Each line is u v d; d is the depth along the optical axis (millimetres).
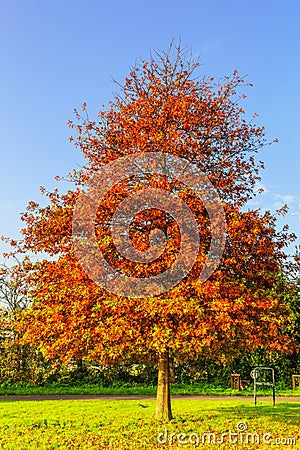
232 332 12297
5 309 30375
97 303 12227
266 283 14039
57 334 13219
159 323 11820
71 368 30375
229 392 29141
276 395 27984
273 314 13172
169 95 14633
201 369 32062
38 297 13836
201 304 12125
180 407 19312
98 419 15664
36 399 23719
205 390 29609
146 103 14500
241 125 15258
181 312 11383
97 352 12594
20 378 30141
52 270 13453
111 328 11930
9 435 13336
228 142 15000
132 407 19172
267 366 32719
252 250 13297
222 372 32219
